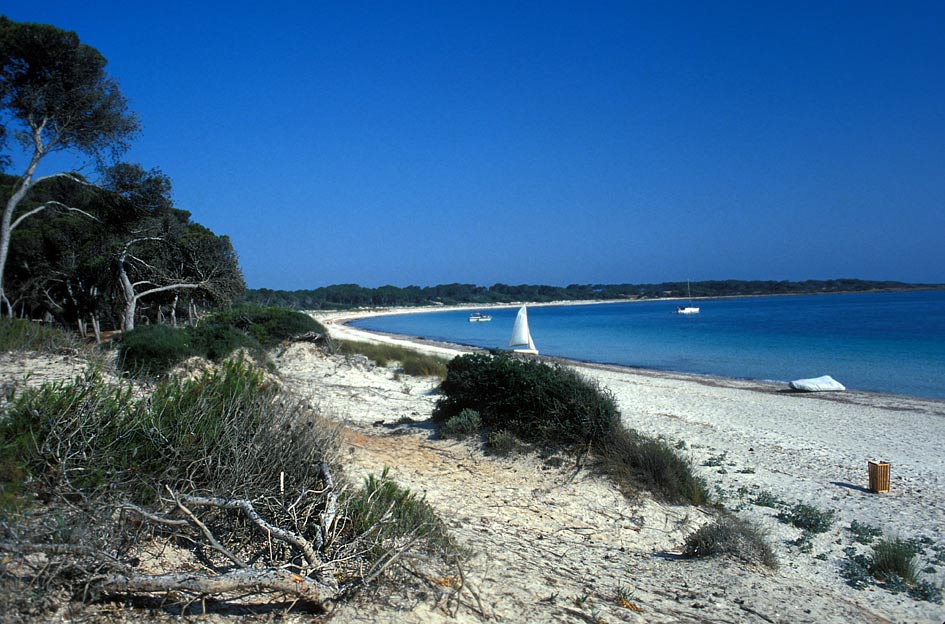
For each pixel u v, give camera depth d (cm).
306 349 2191
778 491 1088
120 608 327
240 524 426
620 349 5022
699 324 8294
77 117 2070
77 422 442
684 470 962
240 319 2194
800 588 641
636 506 856
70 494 401
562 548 657
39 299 3197
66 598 317
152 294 3172
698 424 1727
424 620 378
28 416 447
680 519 837
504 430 1025
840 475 1235
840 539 857
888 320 7538
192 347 1241
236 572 341
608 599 497
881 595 675
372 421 1271
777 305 14738
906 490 1136
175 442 449
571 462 952
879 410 2073
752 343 5138
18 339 1008
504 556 560
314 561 375
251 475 441
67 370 851
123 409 479
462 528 629
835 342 4950
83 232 3048
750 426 1752
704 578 619
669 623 464
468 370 1138
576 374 1091
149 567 364
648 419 1777
